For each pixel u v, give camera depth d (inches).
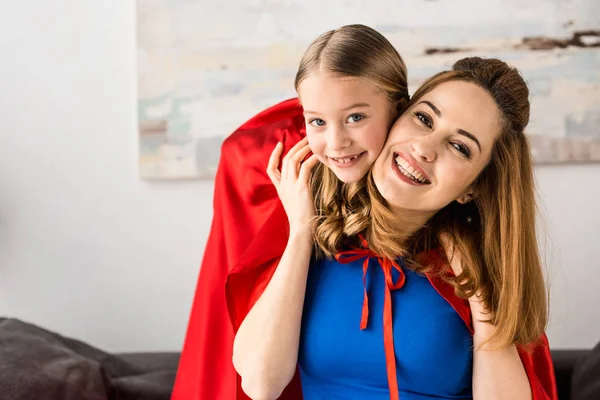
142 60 87.2
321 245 47.3
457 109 42.1
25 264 90.4
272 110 54.0
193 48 86.9
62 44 88.7
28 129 89.4
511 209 45.4
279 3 86.3
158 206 89.2
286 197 48.7
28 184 89.8
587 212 87.0
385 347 46.5
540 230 86.4
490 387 46.6
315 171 48.8
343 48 40.4
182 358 58.7
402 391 48.0
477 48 85.5
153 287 89.8
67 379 63.2
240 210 54.4
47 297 90.6
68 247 90.1
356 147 41.8
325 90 40.4
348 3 86.0
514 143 44.5
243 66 86.8
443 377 47.5
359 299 47.5
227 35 86.6
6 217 90.1
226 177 54.9
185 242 89.1
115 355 75.7
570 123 85.9
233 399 53.8
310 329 47.9
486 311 47.3
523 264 46.1
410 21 85.7
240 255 53.6
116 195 89.4
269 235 49.8
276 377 46.1
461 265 47.4
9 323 71.0
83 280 90.3
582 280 87.0
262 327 46.6
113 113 88.9
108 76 88.7
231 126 87.2
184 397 57.9
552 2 85.2
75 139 89.4
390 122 43.3
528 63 85.5
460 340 47.6
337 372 48.1
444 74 43.9
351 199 47.0
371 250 47.4
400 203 43.2
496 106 43.2
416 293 47.6
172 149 87.7
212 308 55.6
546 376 51.6
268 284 48.9
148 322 90.1
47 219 90.0
